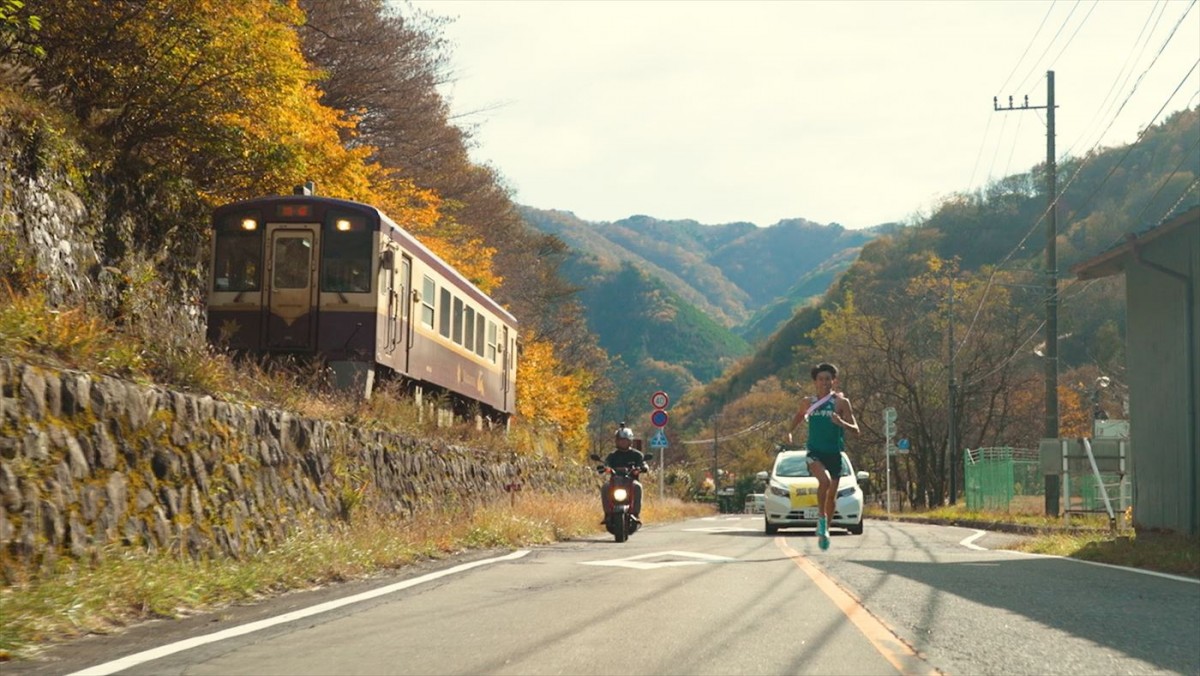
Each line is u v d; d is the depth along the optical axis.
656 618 7.51
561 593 9.09
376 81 36.84
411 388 21.83
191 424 10.70
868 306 56.44
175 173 20.17
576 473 41.50
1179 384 16.67
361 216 18.97
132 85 18.45
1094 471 20.86
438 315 22.84
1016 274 57.03
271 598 8.95
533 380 45.53
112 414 9.41
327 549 11.03
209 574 9.00
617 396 64.75
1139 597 8.81
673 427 112.19
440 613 7.86
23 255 14.62
